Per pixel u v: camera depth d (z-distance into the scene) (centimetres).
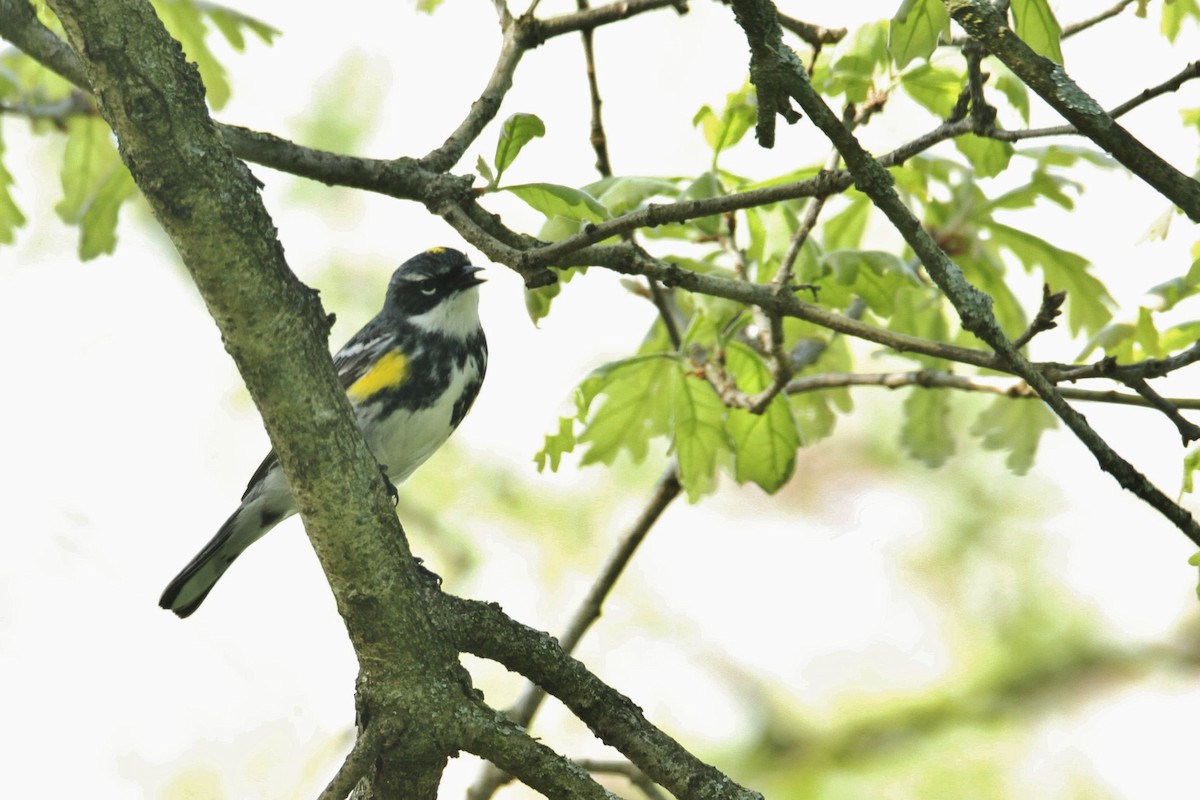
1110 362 694
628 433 1005
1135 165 650
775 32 643
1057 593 1433
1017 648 1433
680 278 736
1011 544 1435
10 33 769
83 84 783
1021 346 679
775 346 841
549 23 894
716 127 894
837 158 895
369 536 667
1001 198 970
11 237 1207
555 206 772
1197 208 645
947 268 660
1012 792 1335
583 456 1006
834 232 1044
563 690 703
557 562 1448
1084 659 1422
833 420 1104
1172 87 648
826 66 894
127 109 598
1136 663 1412
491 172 760
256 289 625
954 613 1456
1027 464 1031
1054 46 714
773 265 896
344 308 1480
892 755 1399
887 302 920
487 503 1459
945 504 1452
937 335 1048
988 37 650
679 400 937
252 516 1144
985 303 659
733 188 912
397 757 680
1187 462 707
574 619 1022
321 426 648
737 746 1438
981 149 856
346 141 1479
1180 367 684
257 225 625
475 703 688
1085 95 648
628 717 707
